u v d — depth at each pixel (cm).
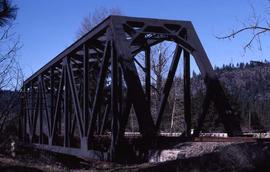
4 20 1220
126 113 1777
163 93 2073
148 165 1526
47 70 3009
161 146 1630
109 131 2709
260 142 1407
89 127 2053
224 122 1867
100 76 1961
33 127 3281
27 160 2111
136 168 1516
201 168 1303
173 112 4738
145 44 2119
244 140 1501
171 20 1992
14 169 1570
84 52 2158
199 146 1470
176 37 1986
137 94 1691
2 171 1538
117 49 1783
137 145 1736
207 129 3522
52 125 2881
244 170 1238
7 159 1952
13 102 1688
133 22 1903
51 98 2884
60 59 2594
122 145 1817
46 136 3198
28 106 3312
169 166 1382
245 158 1268
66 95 2480
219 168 1274
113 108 1864
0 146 2277
